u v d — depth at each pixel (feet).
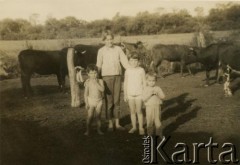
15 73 24.95
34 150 18.11
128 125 18.84
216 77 24.50
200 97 21.66
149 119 17.24
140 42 23.32
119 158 17.15
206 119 19.13
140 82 17.39
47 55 23.25
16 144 18.62
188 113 19.70
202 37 24.95
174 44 25.25
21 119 19.88
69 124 19.25
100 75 18.10
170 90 22.75
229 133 18.08
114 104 18.15
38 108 21.04
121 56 17.80
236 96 21.62
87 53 23.31
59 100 22.08
